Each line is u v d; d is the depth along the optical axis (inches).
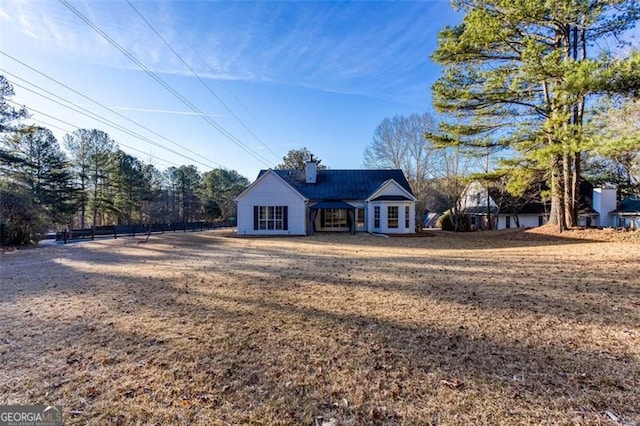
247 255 470.9
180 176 2171.5
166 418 99.6
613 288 238.1
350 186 1011.9
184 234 1012.5
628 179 1024.9
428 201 1429.6
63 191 1298.0
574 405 102.4
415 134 1302.9
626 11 499.5
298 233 877.2
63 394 112.6
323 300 221.3
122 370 128.6
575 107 543.2
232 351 144.3
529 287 248.5
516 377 119.5
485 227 1373.0
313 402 107.1
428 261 388.8
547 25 553.6
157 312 199.3
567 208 652.1
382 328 169.5
